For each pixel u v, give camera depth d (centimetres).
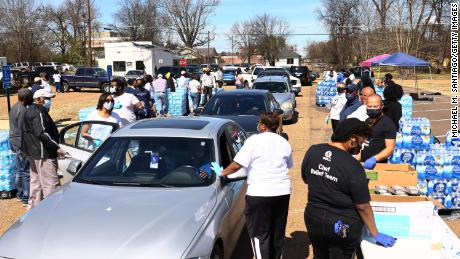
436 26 5612
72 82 3225
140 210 387
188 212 385
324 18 6931
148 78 1617
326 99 2100
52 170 604
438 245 335
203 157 467
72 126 703
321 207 335
